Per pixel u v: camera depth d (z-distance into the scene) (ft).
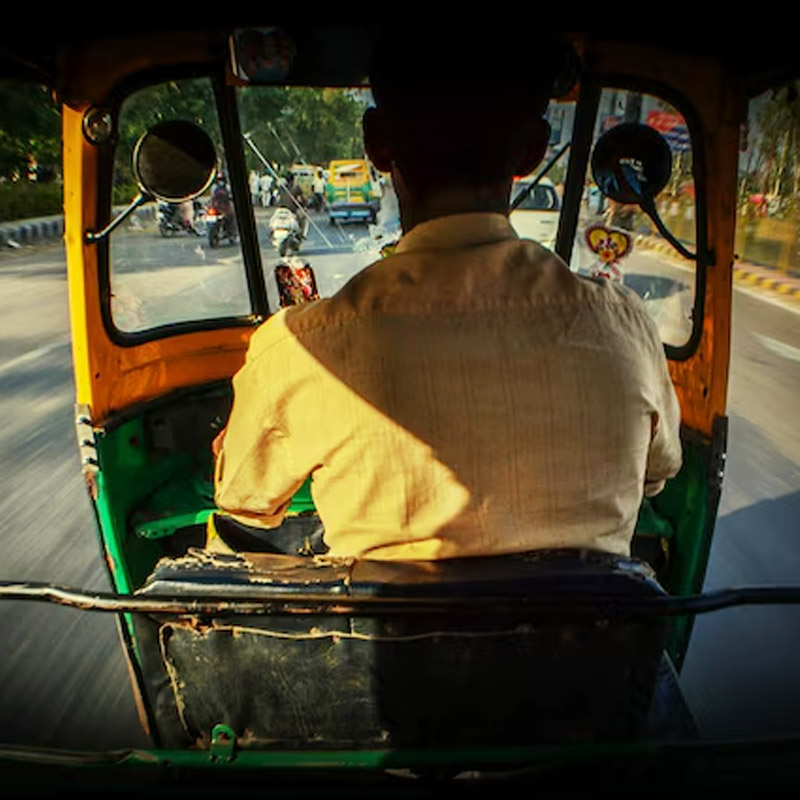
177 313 8.34
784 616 10.28
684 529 7.52
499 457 3.60
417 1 3.51
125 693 8.70
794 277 33.96
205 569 3.79
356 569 3.69
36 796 3.21
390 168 3.96
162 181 6.55
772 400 19.10
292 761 3.64
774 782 3.22
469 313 3.60
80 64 6.62
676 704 4.21
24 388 20.07
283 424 3.79
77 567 11.41
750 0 5.11
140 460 8.25
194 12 5.78
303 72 6.95
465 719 3.84
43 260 44.14
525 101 3.62
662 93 7.03
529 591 3.48
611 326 3.68
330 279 8.44
